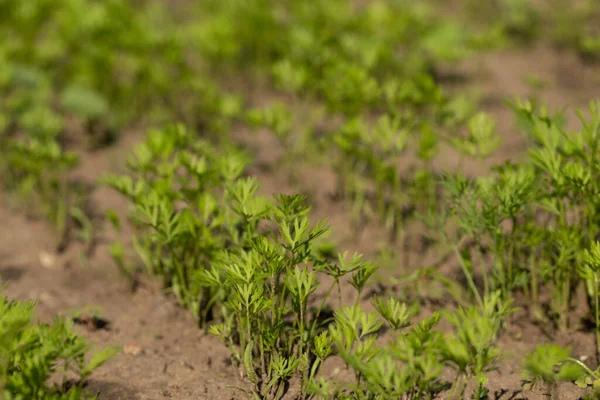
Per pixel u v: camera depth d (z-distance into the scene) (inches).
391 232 172.1
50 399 93.5
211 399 121.3
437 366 93.5
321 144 197.3
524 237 146.3
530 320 138.8
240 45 252.4
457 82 245.6
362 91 181.0
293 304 115.6
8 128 220.5
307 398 117.0
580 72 248.1
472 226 126.3
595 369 123.9
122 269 154.8
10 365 99.5
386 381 95.3
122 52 243.9
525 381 121.5
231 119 228.2
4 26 254.2
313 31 226.7
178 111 232.4
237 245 128.5
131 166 156.5
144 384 125.7
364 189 190.7
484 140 149.9
